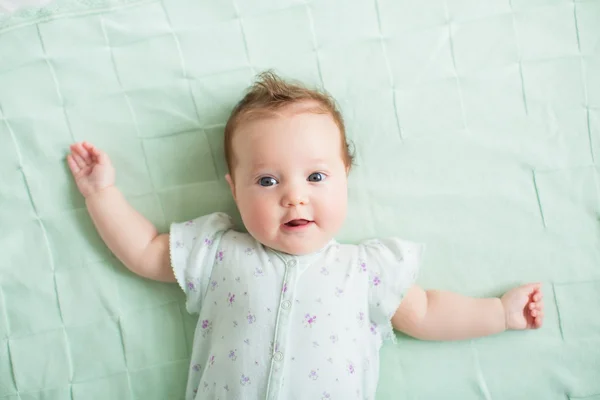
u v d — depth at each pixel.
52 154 1.03
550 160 1.06
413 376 1.05
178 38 1.05
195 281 0.97
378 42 1.06
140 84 1.05
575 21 1.07
